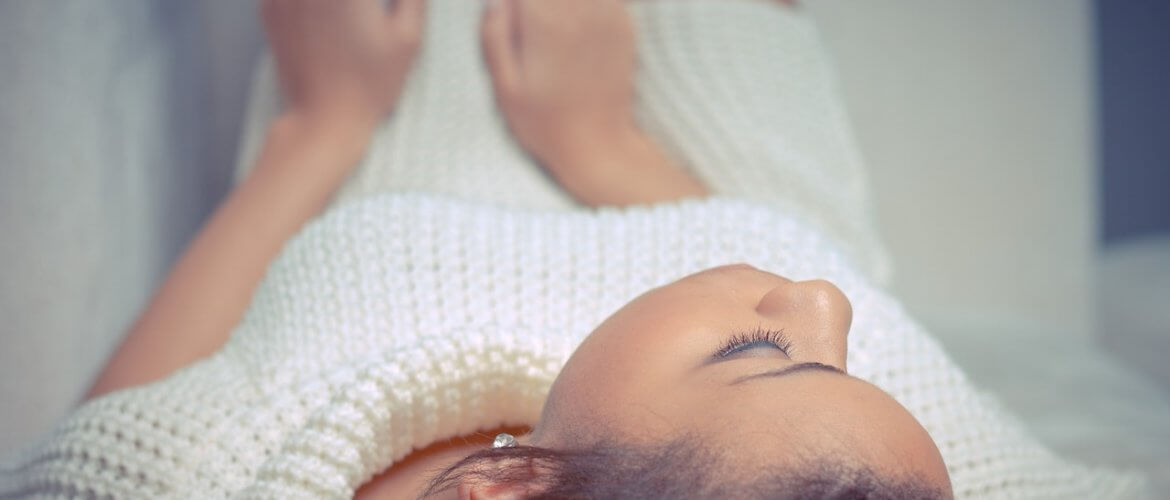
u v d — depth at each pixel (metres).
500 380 0.60
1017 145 1.10
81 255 0.82
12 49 0.78
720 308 0.54
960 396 0.66
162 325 0.73
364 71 0.83
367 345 0.64
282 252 0.71
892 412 0.50
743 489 0.48
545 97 0.83
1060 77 1.09
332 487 0.56
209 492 0.59
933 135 1.10
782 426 0.49
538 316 0.66
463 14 0.87
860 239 0.88
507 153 0.85
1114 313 1.31
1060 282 1.11
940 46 1.09
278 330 0.66
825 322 0.54
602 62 0.84
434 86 0.85
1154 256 1.42
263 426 0.61
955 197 1.10
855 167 0.92
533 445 0.54
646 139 0.88
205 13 1.00
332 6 0.83
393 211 0.69
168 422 0.61
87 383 0.83
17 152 0.78
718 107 0.87
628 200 0.82
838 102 0.95
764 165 0.86
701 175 0.87
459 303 0.66
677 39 0.88
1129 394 0.94
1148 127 1.46
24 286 0.79
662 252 0.69
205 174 1.00
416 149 0.84
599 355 0.53
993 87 1.09
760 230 0.70
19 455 0.65
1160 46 1.43
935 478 0.50
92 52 0.84
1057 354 1.00
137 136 0.89
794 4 0.96
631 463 0.50
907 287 1.11
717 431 0.49
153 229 0.92
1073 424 0.88
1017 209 1.10
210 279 0.75
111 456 0.60
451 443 0.60
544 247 0.68
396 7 0.86
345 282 0.67
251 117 0.88
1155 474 0.81
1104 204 1.48
